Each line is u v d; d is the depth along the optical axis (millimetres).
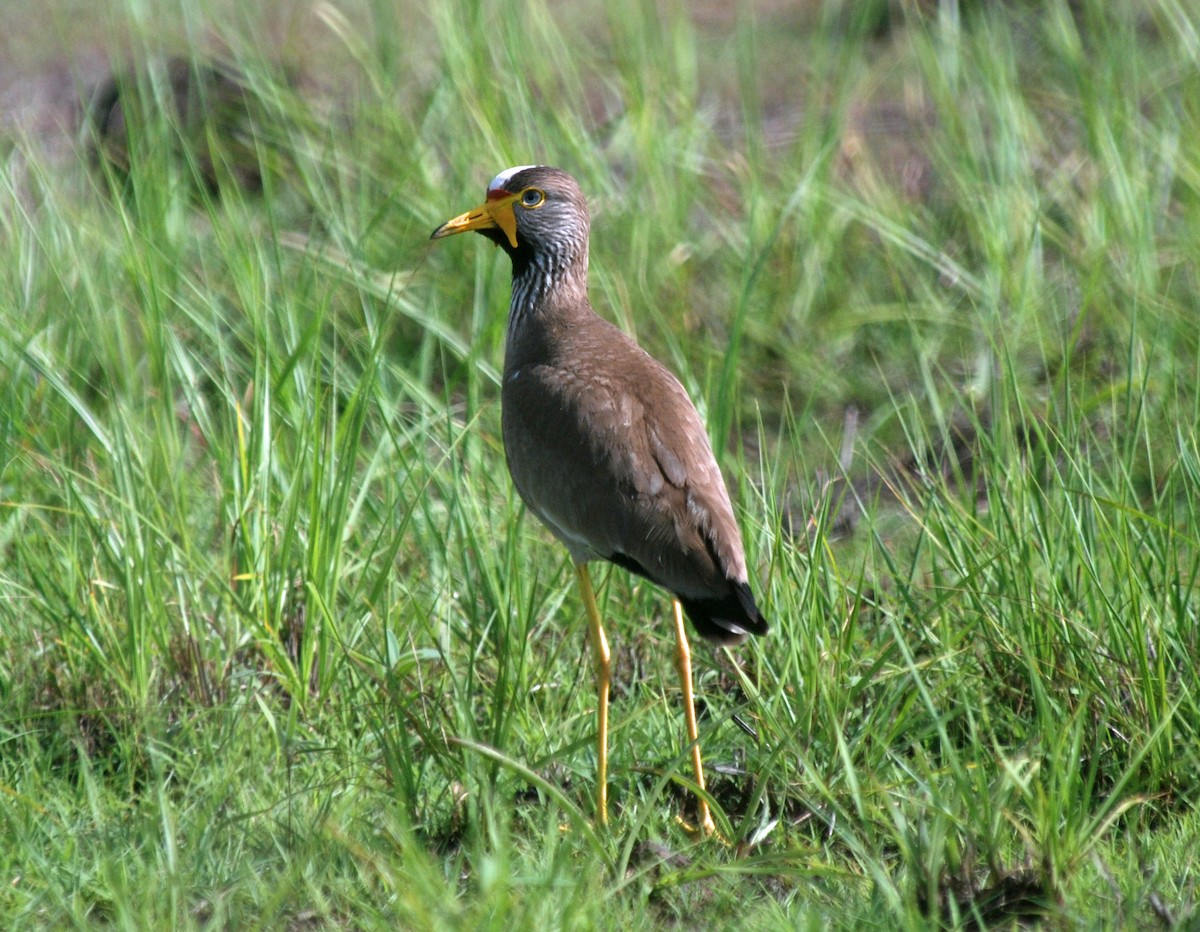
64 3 25391
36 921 7969
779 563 10070
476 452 11938
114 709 9828
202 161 17844
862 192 16422
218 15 21344
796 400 14617
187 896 8000
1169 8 16984
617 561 9477
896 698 9242
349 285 14766
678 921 7863
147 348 12555
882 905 7703
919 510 12711
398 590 11102
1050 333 14336
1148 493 12312
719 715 9438
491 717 9664
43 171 14797
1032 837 8117
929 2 21422
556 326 10336
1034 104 17516
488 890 7371
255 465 11211
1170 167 15266
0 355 12633
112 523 10992
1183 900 7648
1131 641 9391
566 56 17750
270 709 10234
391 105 16938
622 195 16250
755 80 20000
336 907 8055
